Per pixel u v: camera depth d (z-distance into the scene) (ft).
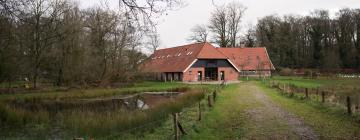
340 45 297.53
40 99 106.11
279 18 301.63
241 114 62.08
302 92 100.73
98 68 150.71
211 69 202.28
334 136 42.24
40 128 55.98
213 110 66.39
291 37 301.43
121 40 149.18
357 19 290.56
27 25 49.42
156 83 176.04
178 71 199.41
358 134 42.83
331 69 272.10
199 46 206.39
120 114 57.82
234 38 258.16
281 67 275.39
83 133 47.50
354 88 120.26
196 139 41.86
